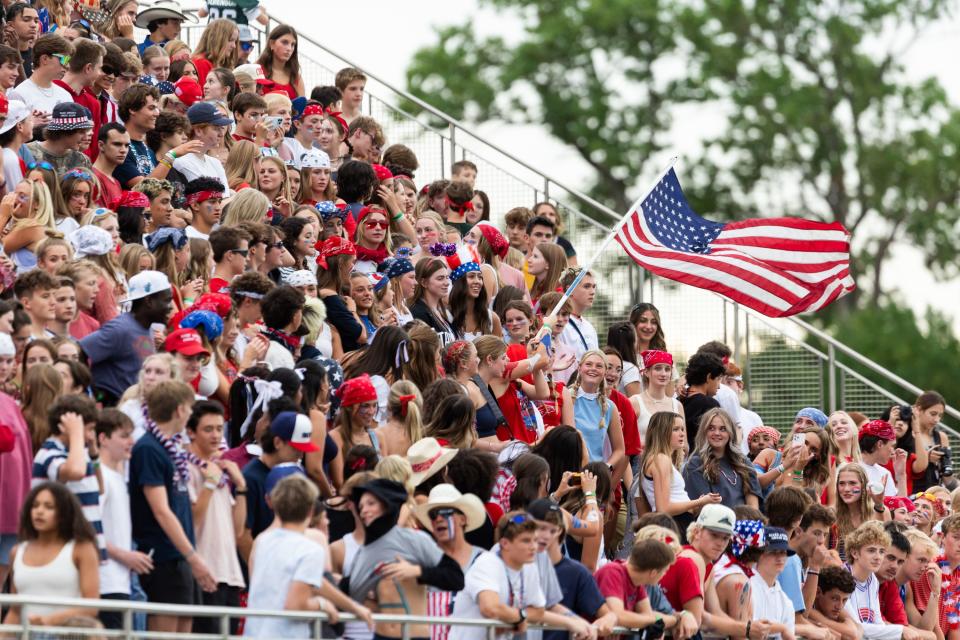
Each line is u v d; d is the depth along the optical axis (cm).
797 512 4484
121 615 3238
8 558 3306
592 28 14525
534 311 5422
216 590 3475
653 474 4638
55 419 3259
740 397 6700
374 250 5288
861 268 14238
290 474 3484
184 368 3691
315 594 3288
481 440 4375
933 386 13288
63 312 3794
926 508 5469
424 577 3419
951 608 5209
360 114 6900
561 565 3753
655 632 3816
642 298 6856
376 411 4050
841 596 4634
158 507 3356
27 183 4312
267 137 5759
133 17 6594
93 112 5241
